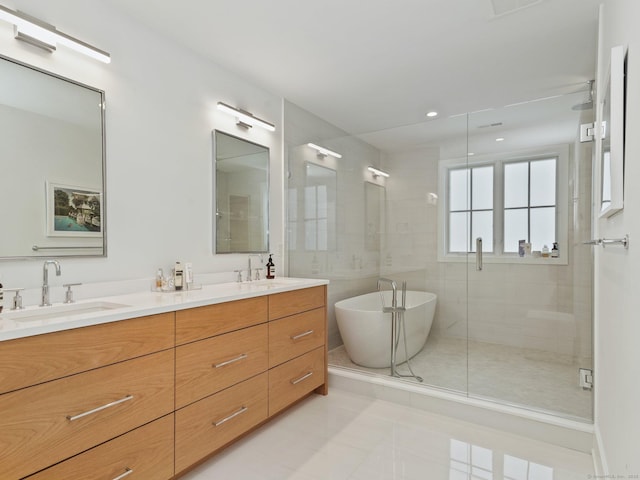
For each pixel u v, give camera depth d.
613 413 1.44
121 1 1.92
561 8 1.94
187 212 2.37
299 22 2.10
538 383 2.44
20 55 1.61
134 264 2.05
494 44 2.30
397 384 2.67
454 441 2.11
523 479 1.75
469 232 2.80
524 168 2.54
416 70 2.65
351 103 3.25
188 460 1.69
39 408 1.19
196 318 1.75
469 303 2.76
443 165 2.91
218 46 2.37
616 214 1.40
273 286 2.41
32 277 1.64
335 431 2.22
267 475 1.77
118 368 1.42
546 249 2.46
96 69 1.89
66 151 1.76
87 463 1.32
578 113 2.34
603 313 1.84
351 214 3.31
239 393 1.98
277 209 3.16
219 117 2.62
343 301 3.30
